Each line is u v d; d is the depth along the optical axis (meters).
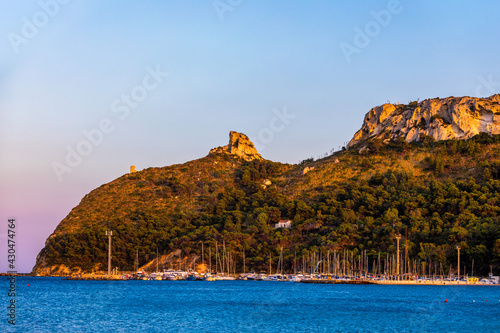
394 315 144.75
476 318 140.25
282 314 145.62
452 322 133.75
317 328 123.69
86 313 146.38
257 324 128.00
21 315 142.12
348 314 146.25
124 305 167.25
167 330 119.31
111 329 120.31
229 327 123.69
